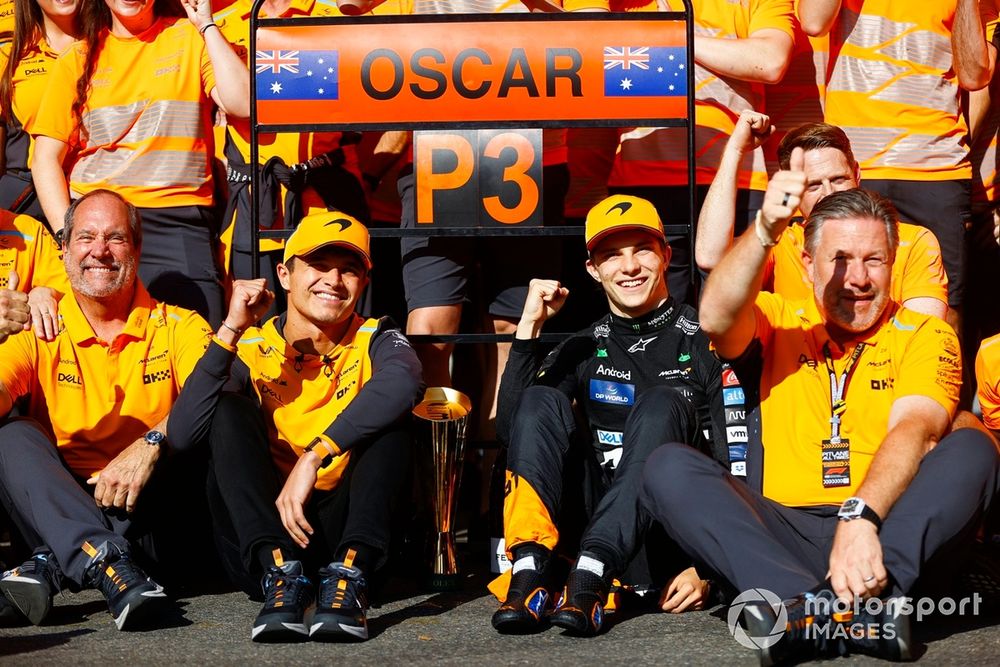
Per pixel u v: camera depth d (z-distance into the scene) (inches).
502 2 198.1
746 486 144.3
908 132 206.7
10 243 200.5
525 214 183.2
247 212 203.5
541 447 152.9
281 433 168.9
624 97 183.0
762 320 150.9
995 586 145.8
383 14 193.2
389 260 224.1
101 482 161.2
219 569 184.9
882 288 144.9
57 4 216.4
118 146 211.5
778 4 204.8
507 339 183.5
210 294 212.1
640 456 148.9
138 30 212.2
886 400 146.0
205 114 212.7
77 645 143.4
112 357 175.8
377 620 155.7
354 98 183.5
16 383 171.2
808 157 178.9
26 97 219.1
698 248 185.2
